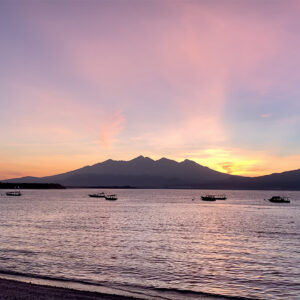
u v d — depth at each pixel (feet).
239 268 107.34
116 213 342.03
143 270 103.96
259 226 233.14
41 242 150.51
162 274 99.96
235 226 232.12
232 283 91.86
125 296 75.00
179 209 424.46
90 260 115.65
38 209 390.42
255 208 464.24
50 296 71.26
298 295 82.69
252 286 89.40
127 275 98.37
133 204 539.29
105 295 74.43
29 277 92.89
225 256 125.59
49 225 222.07
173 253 130.11
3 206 447.01
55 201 621.72
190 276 98.22
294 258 122.62
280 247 146.51
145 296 78.95
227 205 543.80
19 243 146.51
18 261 111.86
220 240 165.89
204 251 135.33
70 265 108.27
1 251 127.44
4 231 186.70
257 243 157.17
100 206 468.75
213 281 93.45
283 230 210.38
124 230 201.57
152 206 486.79
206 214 345.72
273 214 352.69
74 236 172.24
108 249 136.56
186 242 157.99
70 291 76.33
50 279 91.56
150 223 246.27
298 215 339.98
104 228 210.18
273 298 80.59
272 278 96.68
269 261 117.60
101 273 100.07
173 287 87.71
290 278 96.53
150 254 127.54
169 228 215.92
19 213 326.24
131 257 121.70
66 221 251.39
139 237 172.76
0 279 86.84
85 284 87.81
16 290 75.05
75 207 438.81
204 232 197.47
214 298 79.25
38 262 111.24
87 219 270.87
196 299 77.92
